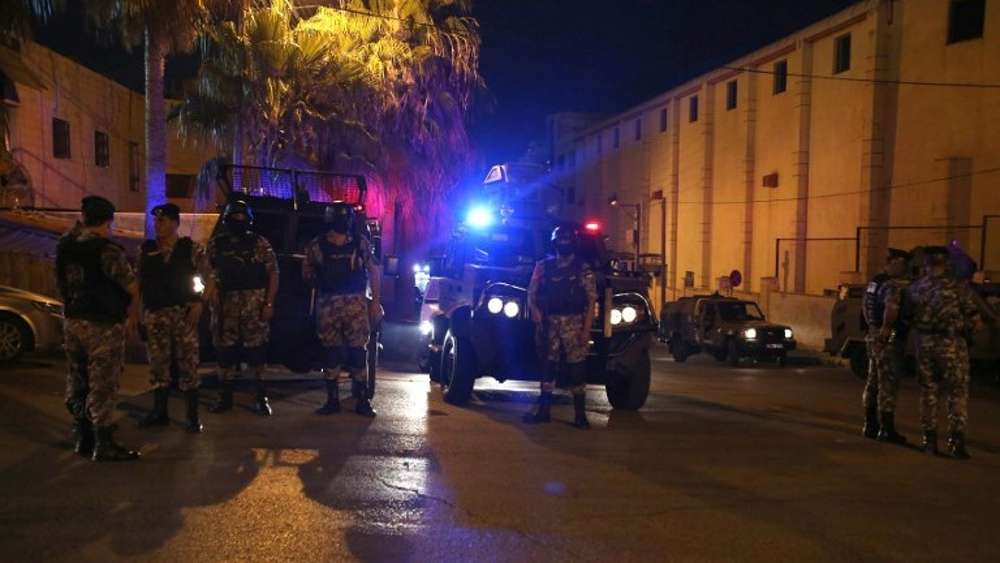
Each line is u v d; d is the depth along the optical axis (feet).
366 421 27.32
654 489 20.58
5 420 25.20
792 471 23.09
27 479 19.29
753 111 119.44
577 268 28.19
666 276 146.30
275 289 27.40
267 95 66.13
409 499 18.89
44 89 69.31
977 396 47.19
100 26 49.42
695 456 24.50
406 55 75.51
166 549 15.38
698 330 84.02
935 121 86.89
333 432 25.34
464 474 21.22
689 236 139.23
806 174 106.83
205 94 66.69
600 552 16.11
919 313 26.48
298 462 21.61
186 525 16.63
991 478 23.15
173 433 24.23
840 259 99.86
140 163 100.27
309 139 71.92
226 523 16.83
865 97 94.32
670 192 145.89
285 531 16.53
